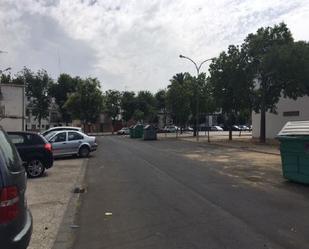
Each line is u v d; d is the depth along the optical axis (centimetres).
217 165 2098
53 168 1983
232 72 4244
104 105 7350
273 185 1436
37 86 9219
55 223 906
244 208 1045
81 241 772
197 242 752
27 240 514
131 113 10769
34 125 9544
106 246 739
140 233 818
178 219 929
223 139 5281
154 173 1769
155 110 11206
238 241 757
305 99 4506
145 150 3288
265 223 891
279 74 3941
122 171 1850
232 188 1365
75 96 7038
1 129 573
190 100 6488
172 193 1268
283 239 770
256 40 4144
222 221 908
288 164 1498
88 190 1331
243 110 4628
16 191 491
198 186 1406
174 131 9112
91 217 959
